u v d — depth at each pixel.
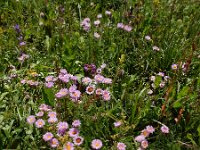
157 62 0.87
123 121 0.70
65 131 0.66
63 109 0.72
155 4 1.04
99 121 0.69
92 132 0.68
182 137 0.72
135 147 0.67
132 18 0.98
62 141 0.65
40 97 0.76
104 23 0.98
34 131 0.68
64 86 0.77
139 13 1.01
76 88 0.76
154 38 0.93
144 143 0.65
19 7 1.02
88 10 1.05
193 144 0.67
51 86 0.72
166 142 0.69
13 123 0.70
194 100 0.74
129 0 1.04
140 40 0.91
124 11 0.99
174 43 0.88
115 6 1.07
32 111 0.72
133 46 0.91
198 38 0.94
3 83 0.77
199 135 0.69
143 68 0.85
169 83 0.79
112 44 0.87
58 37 0.92
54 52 0.89
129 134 0.70
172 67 0.83
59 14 1.01
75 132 0.65
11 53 0.88
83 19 1.01
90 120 0.69
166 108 0.73
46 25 0.96
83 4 1.06
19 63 0.85
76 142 0.64
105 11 1.01
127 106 0.74
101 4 1.07
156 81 0.76
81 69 0.83
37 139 0.67
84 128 0.68
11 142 0.65
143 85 0.82
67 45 0.85
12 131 0.66
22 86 0.76
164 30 0.95
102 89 0.79
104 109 0.73
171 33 0.95
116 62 0.87
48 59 0.86
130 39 0.92
